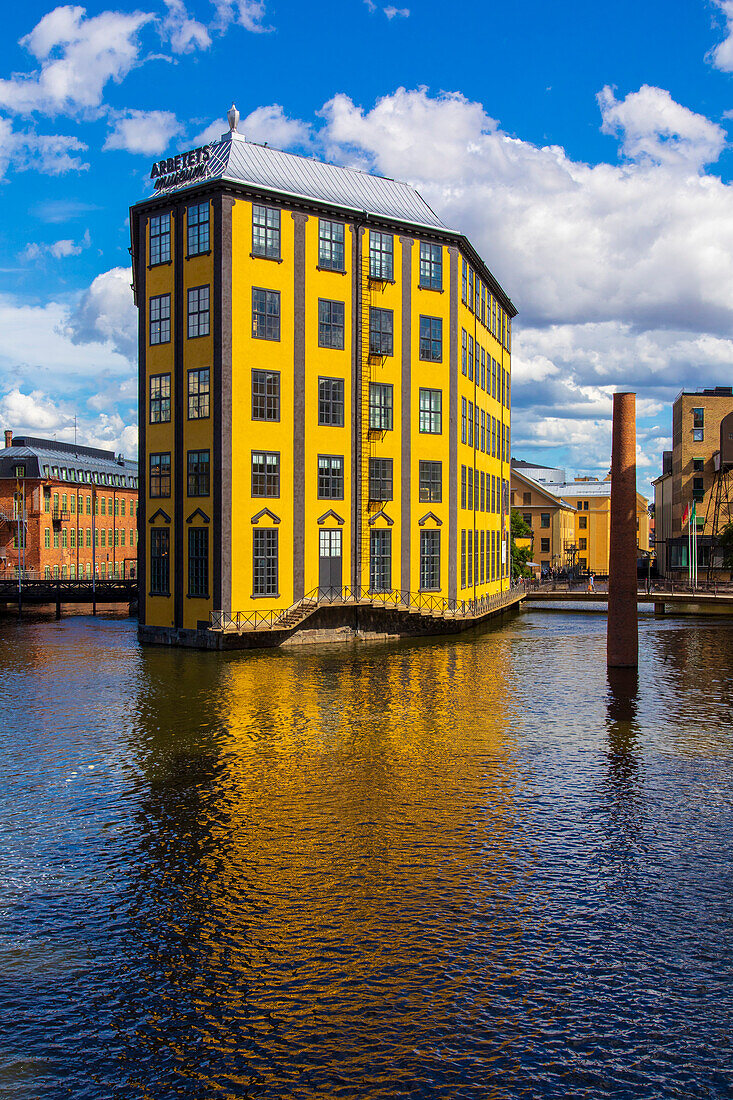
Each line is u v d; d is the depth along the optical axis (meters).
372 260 49.59
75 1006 12.28
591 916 14.82
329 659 41.75
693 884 16.08
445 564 53.62
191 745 25.30
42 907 15.13
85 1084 10.73
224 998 12.41
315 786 21.53
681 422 96.06
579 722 28.70
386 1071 10.89
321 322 47.56
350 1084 10.66
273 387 45.50
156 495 47.38
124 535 118.06
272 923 14.49
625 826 18.97
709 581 82.62
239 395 44.22
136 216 48.28
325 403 47.84
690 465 94.31
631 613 40.41
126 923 14.55
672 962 13.41
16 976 13.04
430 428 52.41
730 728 27.91
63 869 16.66
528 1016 11.99
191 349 45.16
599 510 139.25
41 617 67.44
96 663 40.47
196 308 44.91
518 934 14.17
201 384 44.72
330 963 13.26
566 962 13.36
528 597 74.62
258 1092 10.55
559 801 20.56
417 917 14.70
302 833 18.42
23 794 20.94
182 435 45.69
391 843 17.89
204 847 17.66
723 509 93.06
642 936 14.17
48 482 95.88
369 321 49.34
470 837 18.25
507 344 75.88
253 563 44.94
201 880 16.12
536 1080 10.76
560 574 106.44
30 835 18.34
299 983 12.73
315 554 47.50
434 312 52.38
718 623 62.41
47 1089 10.66
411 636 51.38
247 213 44.44
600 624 62.00
